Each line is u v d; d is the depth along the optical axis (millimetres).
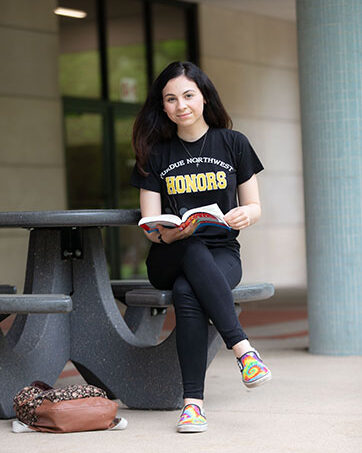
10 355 4770
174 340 4855
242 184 4773
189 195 4703
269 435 4141
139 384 4930
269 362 6773
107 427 4395
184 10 16734
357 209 7102
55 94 14586
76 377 6207
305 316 10789
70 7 14891
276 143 18172
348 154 7090
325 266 7172
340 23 7086
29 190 14195
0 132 13852
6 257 13883
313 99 7199
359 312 7102
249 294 4727
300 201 18672
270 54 18062
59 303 4242
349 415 4594
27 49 14211
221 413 4734
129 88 15859
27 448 4012
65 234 5059
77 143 15062
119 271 15750
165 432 4289
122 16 15727
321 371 6234
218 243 4707
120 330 5012
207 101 4727
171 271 4523
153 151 4785
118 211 4754
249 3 16781
